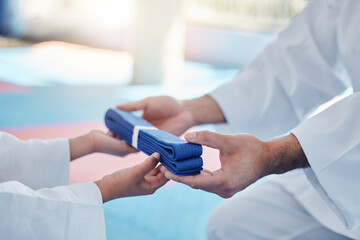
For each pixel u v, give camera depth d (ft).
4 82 16.98
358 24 3.75
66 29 32.32
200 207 7.28
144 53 18.02
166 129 4.12
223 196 3.07
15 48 27.66
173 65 18.72
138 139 3.43
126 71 21.61
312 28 4.33
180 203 7.41
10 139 3.36
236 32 25.49
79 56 25.98
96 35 30.60
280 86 4.33
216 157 8.57
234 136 2.97
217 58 26.09
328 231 3.82
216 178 2.83
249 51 24.81
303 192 3.97
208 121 4.25
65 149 3.53
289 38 4.49
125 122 3.67
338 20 4.02
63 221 2.63
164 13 17.98
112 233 6.09
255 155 2.95
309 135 3.10
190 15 27.32
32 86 16.66
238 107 4.21
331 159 3.02
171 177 2.83
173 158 2.80
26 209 2.56
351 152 2.99
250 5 25.02
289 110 4.34
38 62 22.44
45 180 3.47
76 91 16.26
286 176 4.19
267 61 4.45
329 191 3.09
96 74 20.22
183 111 4.14
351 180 3.04
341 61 4.30
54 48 28.81
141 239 5.98
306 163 3.18
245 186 2.99
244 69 4.67
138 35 17.92
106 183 2.93
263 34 24.62
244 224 4.07
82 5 31.14
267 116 4.30
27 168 3.36
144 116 4.16
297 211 3.97
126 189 2.98
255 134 4.40
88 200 2.76
